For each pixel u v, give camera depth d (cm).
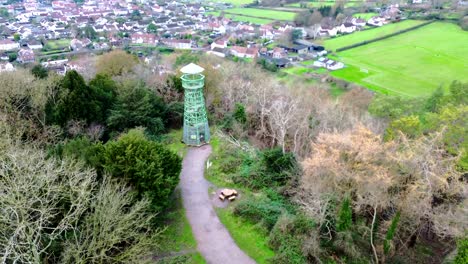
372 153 2809
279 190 3797
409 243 3369
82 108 4466
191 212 3450
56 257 2486
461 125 3622
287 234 3048
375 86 9350
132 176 3069
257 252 2984
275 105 5006
